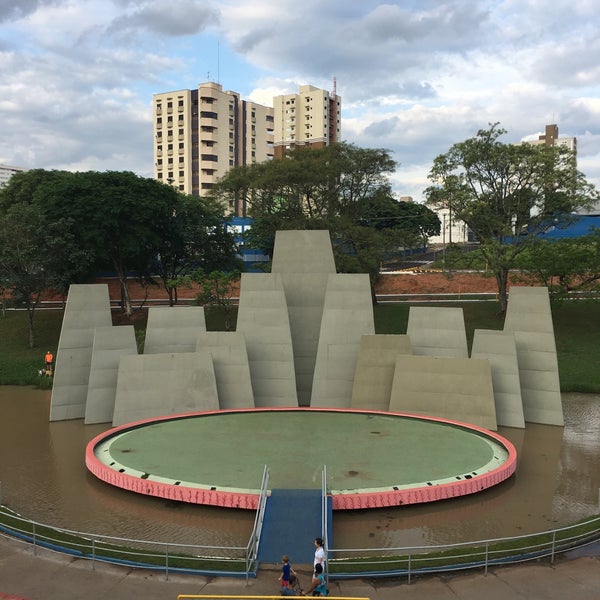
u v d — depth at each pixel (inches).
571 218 2030.0
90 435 1255.5
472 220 2123.5
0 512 810.8
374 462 977.5
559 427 1325.0
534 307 1375.5
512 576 633.6
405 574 634.8
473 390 1273.4
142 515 832.9
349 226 2146.9
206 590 599.5
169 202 2281.0
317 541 598.9
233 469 943.0
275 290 1427.2
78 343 1398.9
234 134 5383.9
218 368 1364.4
